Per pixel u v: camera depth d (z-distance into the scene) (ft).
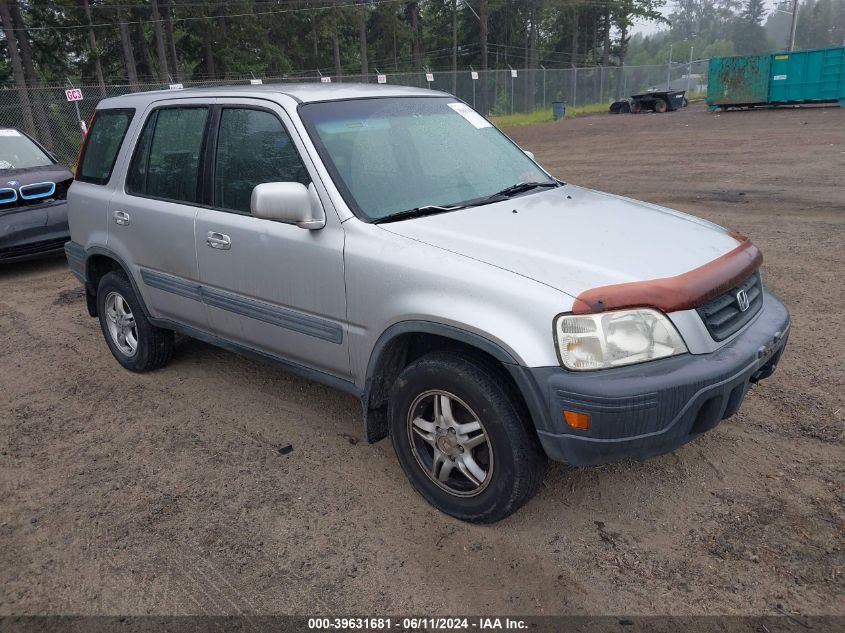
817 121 72.43
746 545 9.59
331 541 10.15
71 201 16.75
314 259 11.06
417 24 194.18
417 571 9.45
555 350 8.64
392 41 192.03
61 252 27.94
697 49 435.12
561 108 128.47
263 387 15.49
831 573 9.00
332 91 12.60
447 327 9.43
